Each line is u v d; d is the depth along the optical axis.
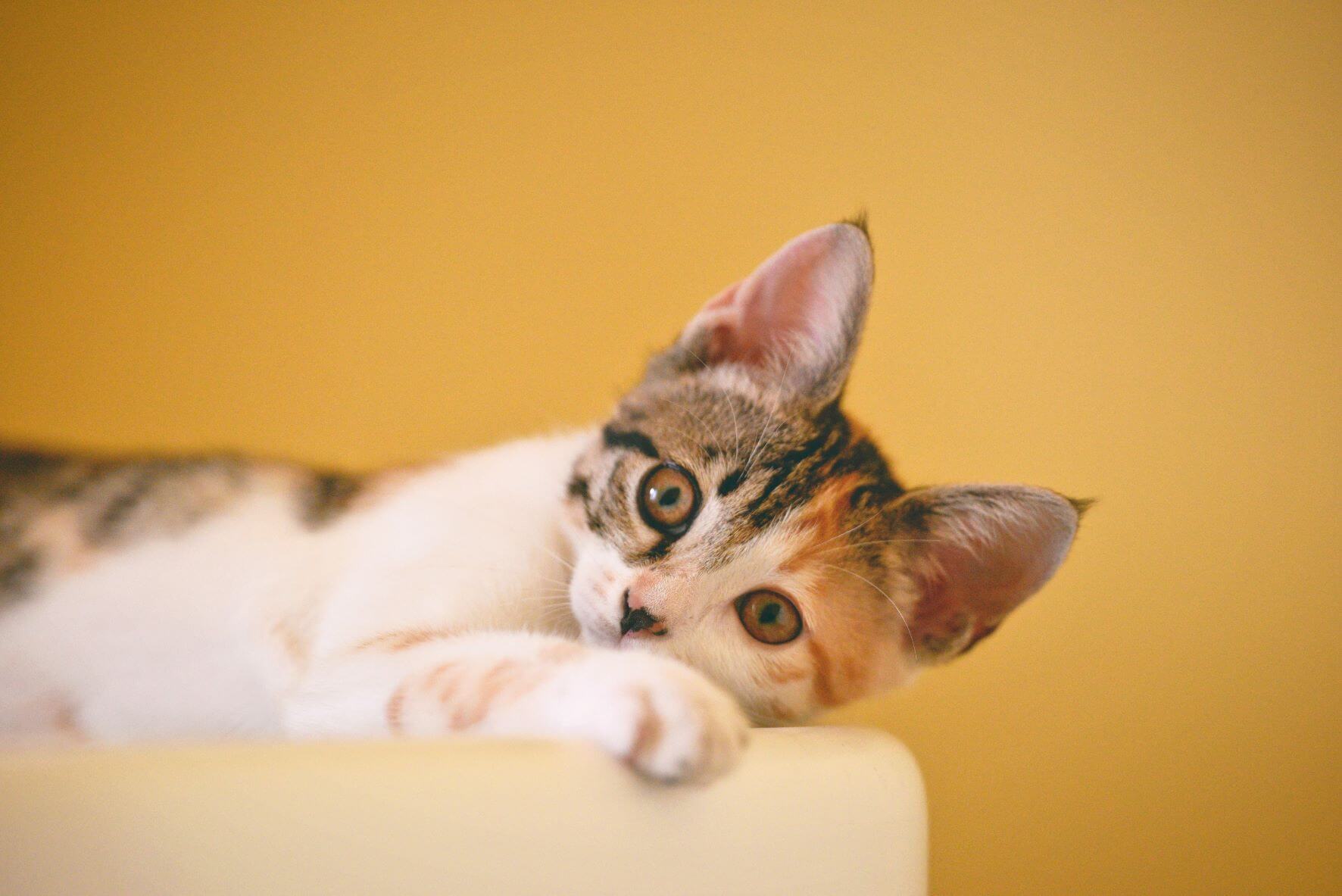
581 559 0.46
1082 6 0.53
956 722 0.50
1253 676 0.51
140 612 0.46
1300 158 0.53
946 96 0.52
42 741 0.46
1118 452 0.52
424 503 0.47
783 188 0.52
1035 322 0.52
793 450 0.46
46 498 0.48
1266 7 0.53
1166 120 0.53
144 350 0.50
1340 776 0.51
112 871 0.31
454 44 0.51
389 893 0.34
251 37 0.51
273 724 0.45
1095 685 0.51
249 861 0.32
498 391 0.51
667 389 0.47
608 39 0.52
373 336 0.51
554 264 0.51
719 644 0.45
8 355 0.50
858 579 0.46
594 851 0.36
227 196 0.51
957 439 0.51
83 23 0.50
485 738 0.37
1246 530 0.52
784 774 0.38
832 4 0.52
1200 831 0.50
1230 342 0.52
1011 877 0.50
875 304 0.51
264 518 0.47
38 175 0.50
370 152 0.51
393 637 0.43
